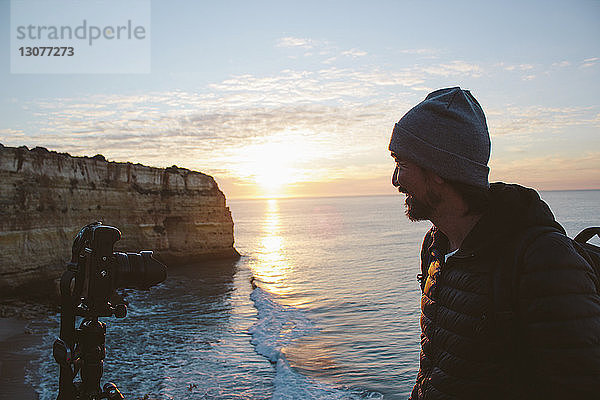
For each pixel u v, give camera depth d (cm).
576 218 9138
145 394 1033
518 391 121
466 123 131
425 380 144
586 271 116
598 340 109
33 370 1168
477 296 127
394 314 1983
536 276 115
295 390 1064
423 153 134
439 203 140
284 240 7606
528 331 116
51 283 2055
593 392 106
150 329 1666
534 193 130
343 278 3234
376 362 1286
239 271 3347
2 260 1947
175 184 3494
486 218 128
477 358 125
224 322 1805
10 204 2044
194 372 1188
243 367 1234
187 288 2672
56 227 2289
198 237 3672
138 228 3180
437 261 149
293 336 1578
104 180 2905
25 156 2178
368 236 7881
